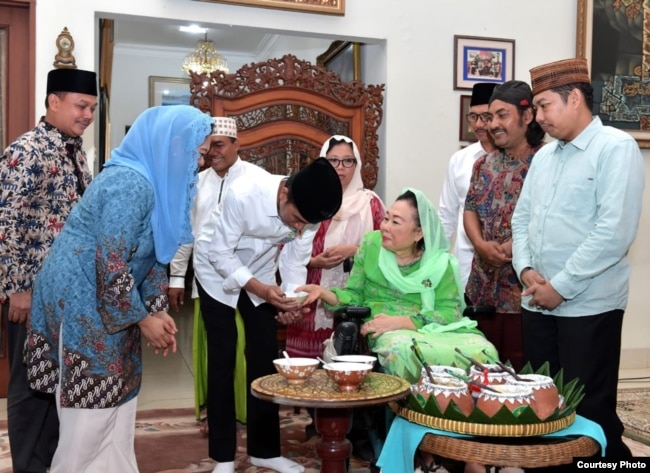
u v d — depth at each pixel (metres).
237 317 3.24
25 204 2.46
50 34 3.87
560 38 4.86
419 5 4.56
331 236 3.23
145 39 8.47
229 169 3.22
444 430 1.80
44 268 1.94
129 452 2.03
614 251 2.27
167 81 9.03
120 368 1.91
